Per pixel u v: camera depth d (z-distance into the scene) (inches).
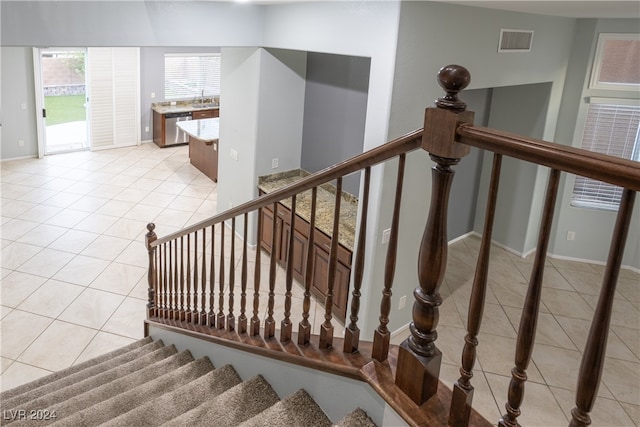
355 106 201.6
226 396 90.8
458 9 147.7
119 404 109.0
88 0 146.3
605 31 208.1
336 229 73.9
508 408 50.9
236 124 232.7
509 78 180.2
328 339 79.7
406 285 174.9
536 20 182.7
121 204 290.5
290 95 223.0
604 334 41.6
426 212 167.8
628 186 37.4
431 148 53.9
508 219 247.0
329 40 163.0
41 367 160.7
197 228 121.3
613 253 39.5
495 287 216.1
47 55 364.2
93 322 184.4
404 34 137.4
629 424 143.6
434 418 59.4
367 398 69.9
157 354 144.1
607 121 221.6
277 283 208.8
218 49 430.6
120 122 397.1
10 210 273.3
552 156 42.0
